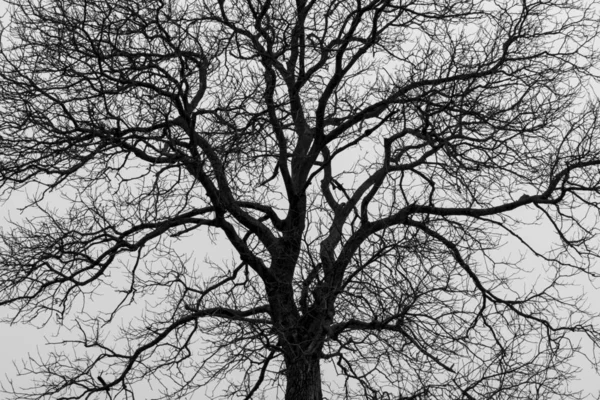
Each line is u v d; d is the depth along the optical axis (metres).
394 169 13.50
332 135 14.89
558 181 14.55
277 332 12.57
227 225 14.30
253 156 13.02
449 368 12.63
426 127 13.16
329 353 12.43
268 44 13.70
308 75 14.45
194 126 12.84
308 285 12.02
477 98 13.66
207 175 13.39
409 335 12.55
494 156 14.19
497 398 12.88
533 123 14.52
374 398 12.38
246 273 14.78
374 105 14.26
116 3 13.23
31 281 14.29
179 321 14.44
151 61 13.18
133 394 14.61
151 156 13.79
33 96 13.73
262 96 13.15
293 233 14.37
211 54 13.44
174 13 13.61
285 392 12.83
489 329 14.93
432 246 13.34
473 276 14.94
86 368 14.64
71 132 13.45
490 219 14.79
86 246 14.15
